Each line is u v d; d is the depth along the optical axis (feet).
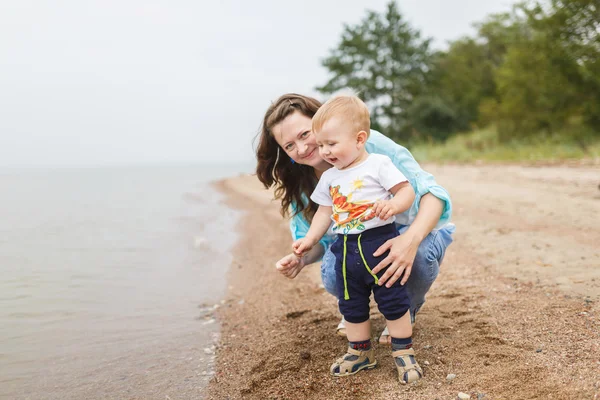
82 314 12.36
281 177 9.31
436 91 116.57
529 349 7.97
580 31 49.57
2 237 23.63
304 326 10.58
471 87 116.78
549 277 11.60
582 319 8.85
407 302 7.56
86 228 26.73
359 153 7.88
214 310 12.70
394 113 113.70
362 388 7.47
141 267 17.61
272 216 30.22
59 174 111.65
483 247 15.35
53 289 14.65
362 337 7.91
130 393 8.18
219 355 9.61
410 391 7.18
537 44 53.72
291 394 7.59
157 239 23.39
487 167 41.50
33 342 10.53
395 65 116.78
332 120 7.66
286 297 13.23
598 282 10.78
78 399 8.07
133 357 9.71
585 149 43.06
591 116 51.31
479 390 6.95
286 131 8.38
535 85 58.34
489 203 23.45
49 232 25.23
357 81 112.88
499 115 65.57
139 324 11.66
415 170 8.29
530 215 19.63
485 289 11.32
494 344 8.34
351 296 7.76
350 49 115.75
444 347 8.46
